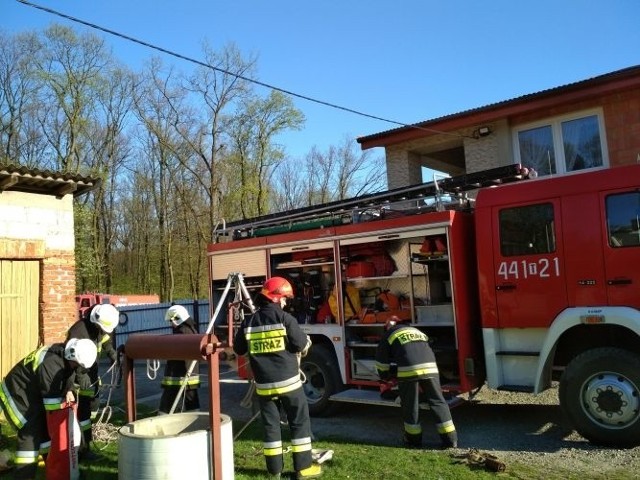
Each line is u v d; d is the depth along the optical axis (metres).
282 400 5.05
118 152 36.22
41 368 4.79
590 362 5.61
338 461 5.42
